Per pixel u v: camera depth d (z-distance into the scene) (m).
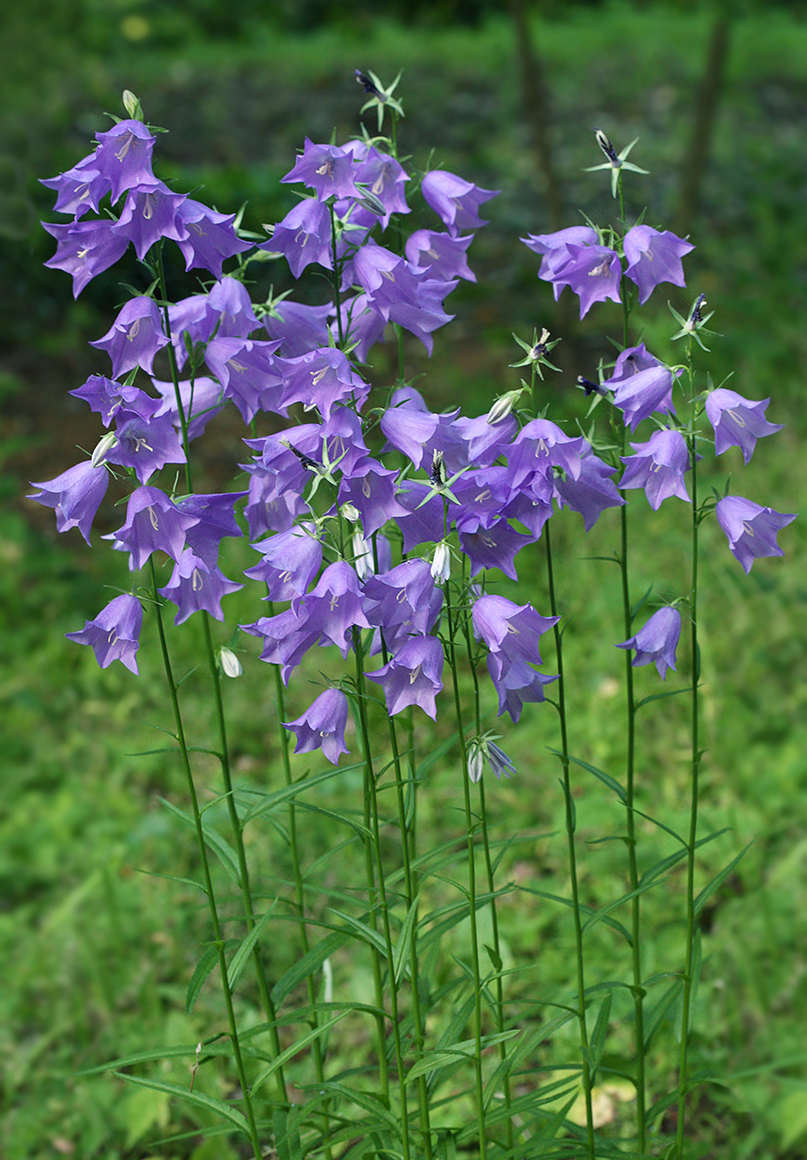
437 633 1.86
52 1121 3.24
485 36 15.76
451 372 7.14
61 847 4.26
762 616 4.59
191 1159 2.96
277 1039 2.29
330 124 11.78
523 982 3.38
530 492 1.86
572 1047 3.13
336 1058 3.28
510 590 4.76
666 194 10.16
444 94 13.21
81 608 5.49
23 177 7.34
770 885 3.55
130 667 1.95
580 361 7.28
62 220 7.13
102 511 5.89
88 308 7.37
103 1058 3.38
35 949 3.74
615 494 1.96
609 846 3.68
